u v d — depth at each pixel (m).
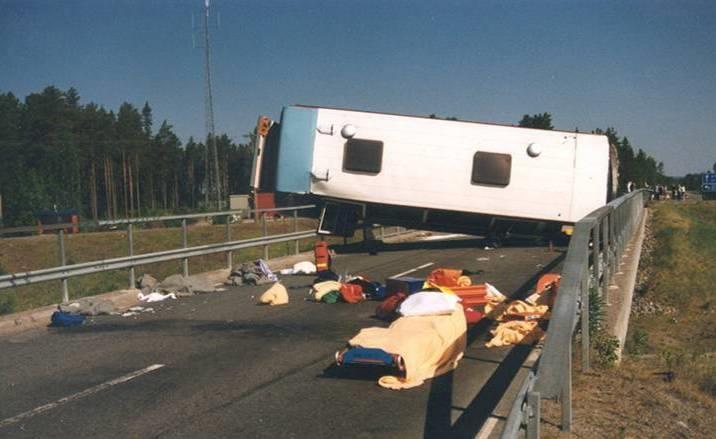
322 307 11.73
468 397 6.35
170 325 10.45
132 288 13.88
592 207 19.89
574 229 6.25
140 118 111.56
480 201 19.95
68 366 7.96
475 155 19.89
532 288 12.52
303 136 19.97
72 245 31.88
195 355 8.33
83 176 86.75
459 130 19.98
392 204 19.97
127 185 94.31
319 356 8.15
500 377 6.95
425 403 6.21
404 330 7.36
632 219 20.16
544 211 19.98
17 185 59.81
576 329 7.02
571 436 4.94
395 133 19.89
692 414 5.73
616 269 11.95
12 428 5.77
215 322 10.59
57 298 14.85
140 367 7.80
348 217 21.33
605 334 7.18
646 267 21.28
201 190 125.50
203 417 5.96
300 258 20.05
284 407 6.20
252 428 5.66
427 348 7.10
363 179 19.92
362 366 7.40
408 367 6.76
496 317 9.84
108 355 8.48
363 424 5.70
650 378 6.83
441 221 21.56
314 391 6.68
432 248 23.22
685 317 16.19
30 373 7.66
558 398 5.71
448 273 10.98
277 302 12.09
